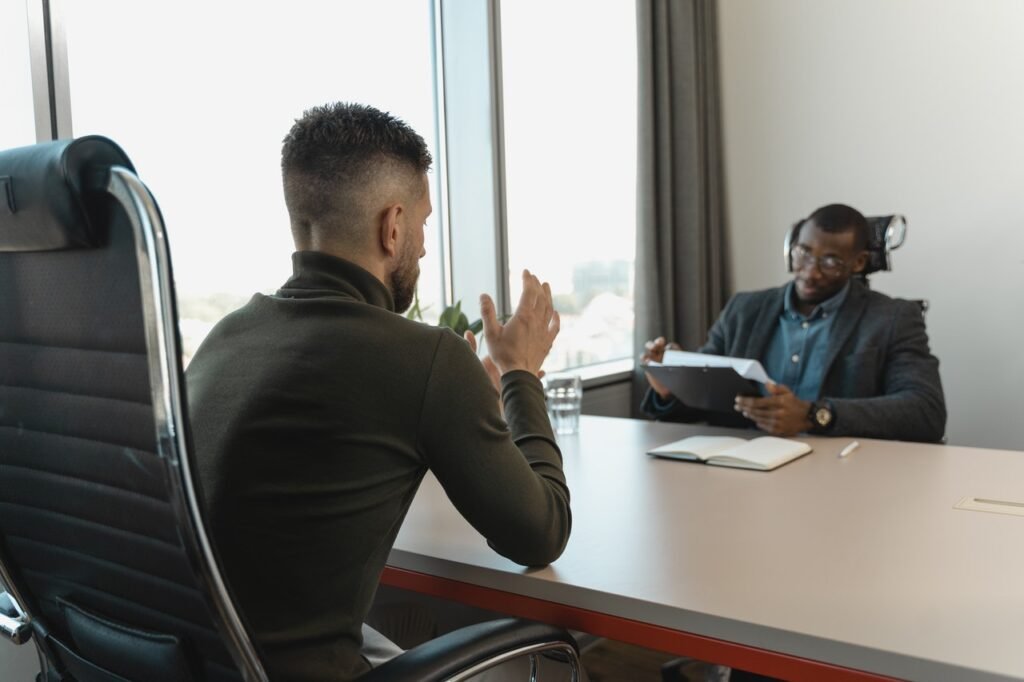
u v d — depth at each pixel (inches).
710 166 149.9
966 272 137.1
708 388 77.2
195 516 28.4
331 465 36.0
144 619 34.2
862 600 37.8
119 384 30.2
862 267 96.3
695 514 52.6
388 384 36.8
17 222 30.1
